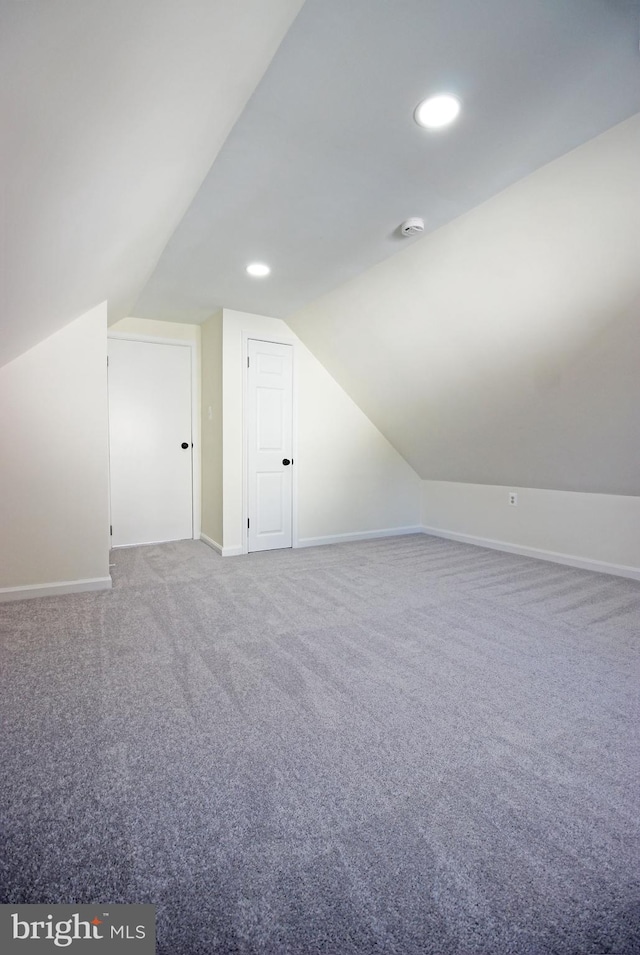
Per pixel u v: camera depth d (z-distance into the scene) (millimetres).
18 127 899
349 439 4801
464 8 1267
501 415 3574
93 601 2879
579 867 1081
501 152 1905
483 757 1463
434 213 2391
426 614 2699
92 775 1369
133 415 4398
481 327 2969
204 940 917
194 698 1782
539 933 938
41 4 649
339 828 1188
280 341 4305
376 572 3613
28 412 2895
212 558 4012
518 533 4277
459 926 950
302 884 1036
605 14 1294
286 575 3508
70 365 2986
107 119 1117
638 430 2932
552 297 2502
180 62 1114
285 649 2221
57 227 1502
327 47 1383
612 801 1282
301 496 4527
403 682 1922
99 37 823
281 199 2252
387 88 1556
